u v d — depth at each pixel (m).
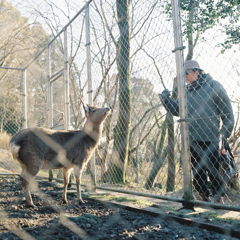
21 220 2.69
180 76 3.12
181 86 3.11
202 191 3.34
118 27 5.54
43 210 3.21
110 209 3.29
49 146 3.59
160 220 2.80
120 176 6.00
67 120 5.44
